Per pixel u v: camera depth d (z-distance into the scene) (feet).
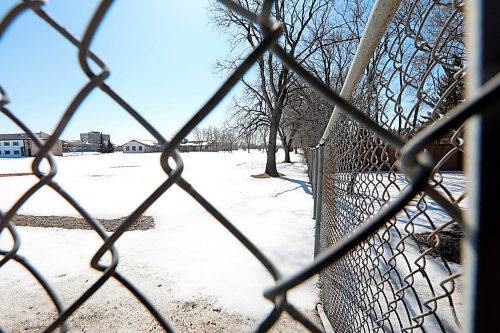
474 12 1.17
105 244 2.10
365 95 4.78
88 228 19.01
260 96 54.54
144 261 12.98
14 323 8.77
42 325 8.68
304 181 40.98
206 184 38.52
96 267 2.17
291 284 1.40
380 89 3.75
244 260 12.96
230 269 12.05
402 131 3.09
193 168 63.87
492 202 1.12
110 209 24.86
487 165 1.12
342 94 5.06
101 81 1.87
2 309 9.45
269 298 1.51
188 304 9.47
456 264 10.39
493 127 1.10
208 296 9.93
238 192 32.24
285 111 64.34
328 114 32.30
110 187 37.68
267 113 59.21
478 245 1.16
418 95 2.54
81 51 1.84
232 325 8.42
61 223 20.31
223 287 10.54
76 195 31.83
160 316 2.27
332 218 8.24
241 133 60.90
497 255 1.13
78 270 12.25
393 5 2.49
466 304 1.22
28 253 14.33
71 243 15.93
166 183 1.82
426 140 1.13
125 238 16.42
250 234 16.78
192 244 15.21
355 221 5.88
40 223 20.30
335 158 7.78
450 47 2.60
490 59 1.12
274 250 14.12
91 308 9.27
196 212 22.74
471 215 1.18
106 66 1.88
